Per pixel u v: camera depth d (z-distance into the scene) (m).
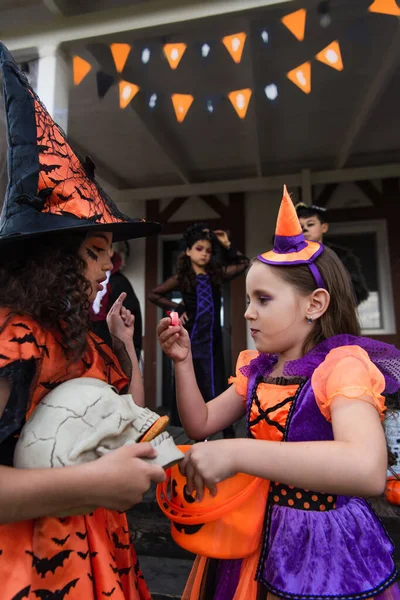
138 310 2.35
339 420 0.74
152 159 4.31
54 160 0.80
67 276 0.78
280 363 0.99
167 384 5.04
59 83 2.15
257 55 2.67
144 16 2.02
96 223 0.80
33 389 0.71
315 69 2.84
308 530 0.81
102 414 0.70
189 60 2.69
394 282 4.41
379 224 4.61
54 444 0.65
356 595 0.73
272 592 0.77
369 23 2.38
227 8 1.92
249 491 0.84
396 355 0.90
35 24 2.13
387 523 1.74
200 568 1.00
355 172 4.38
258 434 0.94
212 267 2.81
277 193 4.83
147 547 1.94
